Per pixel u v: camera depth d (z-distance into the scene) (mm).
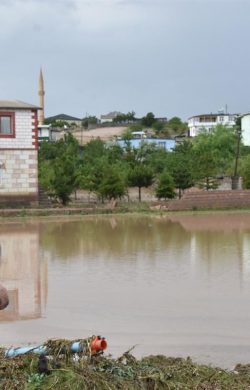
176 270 19969
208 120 129250
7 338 12469
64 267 20781
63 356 9828
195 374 9805
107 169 49375
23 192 46062
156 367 9977
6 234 30984
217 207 48281
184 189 53031
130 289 17094
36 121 46438
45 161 68250
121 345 11984
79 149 87000
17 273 19750
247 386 9438
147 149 79125
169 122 141625
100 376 9297
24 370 9484
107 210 44500
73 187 48125
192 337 12492
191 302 15469
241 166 66500
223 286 17375
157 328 13148
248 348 11789
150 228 33656
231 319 13820
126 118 156625
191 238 28859
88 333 12812
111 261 21922
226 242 27281
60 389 8961
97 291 16906
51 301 15719
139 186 51188
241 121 106500
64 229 33281
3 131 45562
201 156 63531
